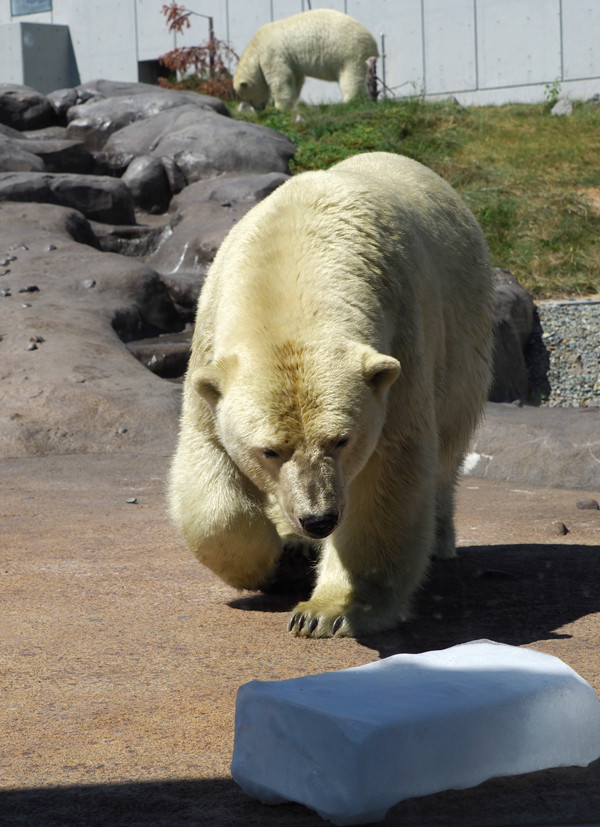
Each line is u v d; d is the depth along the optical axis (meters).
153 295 15.09
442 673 3.07
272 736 2.81
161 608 5.06
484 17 31.83
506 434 9.70
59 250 15.64
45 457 10.08
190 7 36.50
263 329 4.27
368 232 4.76
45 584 5.52
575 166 21.02
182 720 3.49
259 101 29.64
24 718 3.54
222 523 4.85
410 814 2.73
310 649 4.36
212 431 4.87
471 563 6.14
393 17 33.44
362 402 4.10
